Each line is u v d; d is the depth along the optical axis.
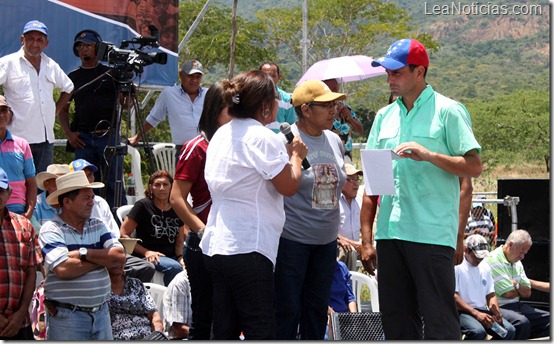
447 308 5.07
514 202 8.58
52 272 5.57
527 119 26.11
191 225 5.27
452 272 5.10
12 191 6.96
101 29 9.50
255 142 4.66
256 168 4.63
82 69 8.59
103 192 7.96
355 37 31.38
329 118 5.50
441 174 5.08
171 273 7.25
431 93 5.17
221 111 5.24
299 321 5.62
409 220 5.09
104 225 5.80
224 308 4.76
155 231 7.49
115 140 8.15
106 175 8.01
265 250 4.64
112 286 6.11
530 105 26.88
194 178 5.35
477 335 7.66
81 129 8.58
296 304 5.37
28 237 5.54
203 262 5.30
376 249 5.33
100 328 5.69
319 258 5.51
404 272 5.23
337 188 5.53
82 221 5.71
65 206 5.66
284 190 4.68
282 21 31.73
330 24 31.58
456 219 5.15
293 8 32.06
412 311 5.28
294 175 4.71
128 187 9.45
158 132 18.66
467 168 5.00
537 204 8.62
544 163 25.83
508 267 8.24
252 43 26.55
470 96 46.22
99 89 8.52
